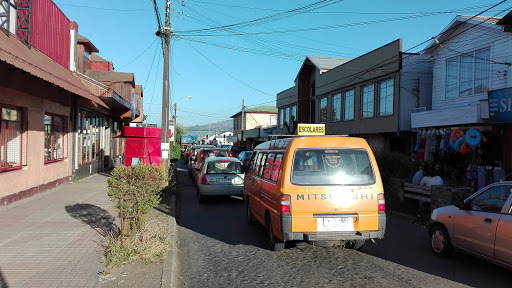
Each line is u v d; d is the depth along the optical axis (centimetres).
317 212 547
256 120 5866
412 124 1630
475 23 1409
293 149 578
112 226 719
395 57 1855
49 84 1148
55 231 681
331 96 2619
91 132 1867
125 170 569
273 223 596
